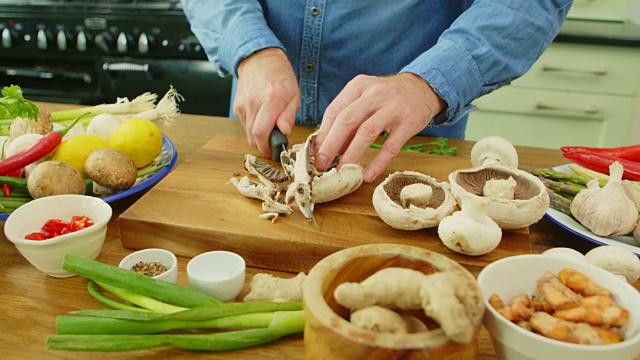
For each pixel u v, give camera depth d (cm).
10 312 75
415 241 88
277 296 75
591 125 242
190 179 108
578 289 63
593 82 232
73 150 106
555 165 131
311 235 89
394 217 88
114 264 89
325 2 139
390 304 55
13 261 88
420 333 52
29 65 250
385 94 101
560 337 57
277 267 90
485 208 81
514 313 60
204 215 94
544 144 251
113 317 68
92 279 74
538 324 58
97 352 68
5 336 71
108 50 239
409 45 145
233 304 70
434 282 52
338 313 61
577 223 98
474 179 95
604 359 54
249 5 131
